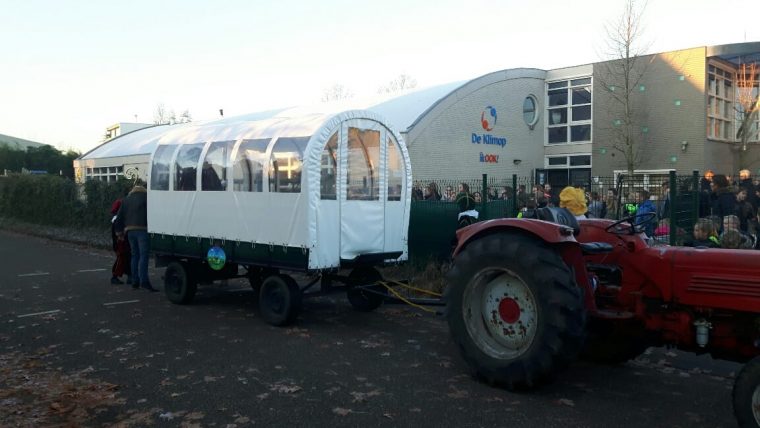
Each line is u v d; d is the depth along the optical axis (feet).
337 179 24.61
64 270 41.88
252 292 33.06
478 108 72.84
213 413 15.67
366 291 26.53
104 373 19.03
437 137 67.72
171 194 29.48
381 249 26.76
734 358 15.53
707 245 21.03
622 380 18.26
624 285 17.03
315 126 23.95
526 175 80.23
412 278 33.24
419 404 16.20
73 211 67.05
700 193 31.73
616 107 75.92
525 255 16.48
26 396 17.02
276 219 24.66
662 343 16.84
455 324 18.07
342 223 24.85
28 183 77.56
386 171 26.84
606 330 17.66
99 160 95.04
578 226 18.52
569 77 80.23
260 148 25.31
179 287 29.48
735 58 74.13
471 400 16.48
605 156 77.30
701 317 15.58
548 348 15.90
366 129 25.86
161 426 14.88
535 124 81.51
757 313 14.61
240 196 26.02
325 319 26.40
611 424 14.88
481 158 73.41
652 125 74.13
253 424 14.94
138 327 25.04
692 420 15.15
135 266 33.88
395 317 26.76
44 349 21.84
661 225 31.24
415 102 70.33
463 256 18.10
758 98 72.84
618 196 33.30
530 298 16.79
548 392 17.16
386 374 18.75
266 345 22.11
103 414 15.69
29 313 27.89
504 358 17.06
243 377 18.51
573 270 16.75
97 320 26.37
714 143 72.54
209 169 27.45
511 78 77.30
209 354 20.99
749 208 29.01
